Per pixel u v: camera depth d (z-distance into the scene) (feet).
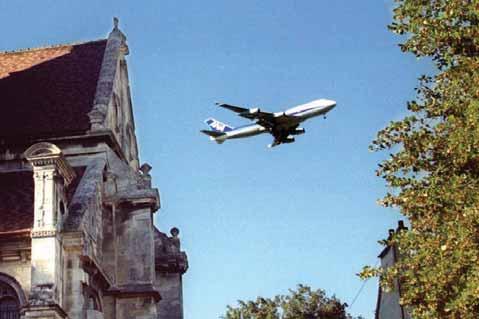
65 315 168.35
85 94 232.94
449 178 118.11
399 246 125.29
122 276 206.69
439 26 122.93
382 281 122.21
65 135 216.95
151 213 213.25
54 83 239.09
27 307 162.81
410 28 126.11
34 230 168.55
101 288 197.36
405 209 119.55
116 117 240.12
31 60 251.39
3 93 236.84
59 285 169.48
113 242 207.82
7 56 255.09
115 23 257.14
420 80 127.03
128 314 203.10
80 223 178.40
